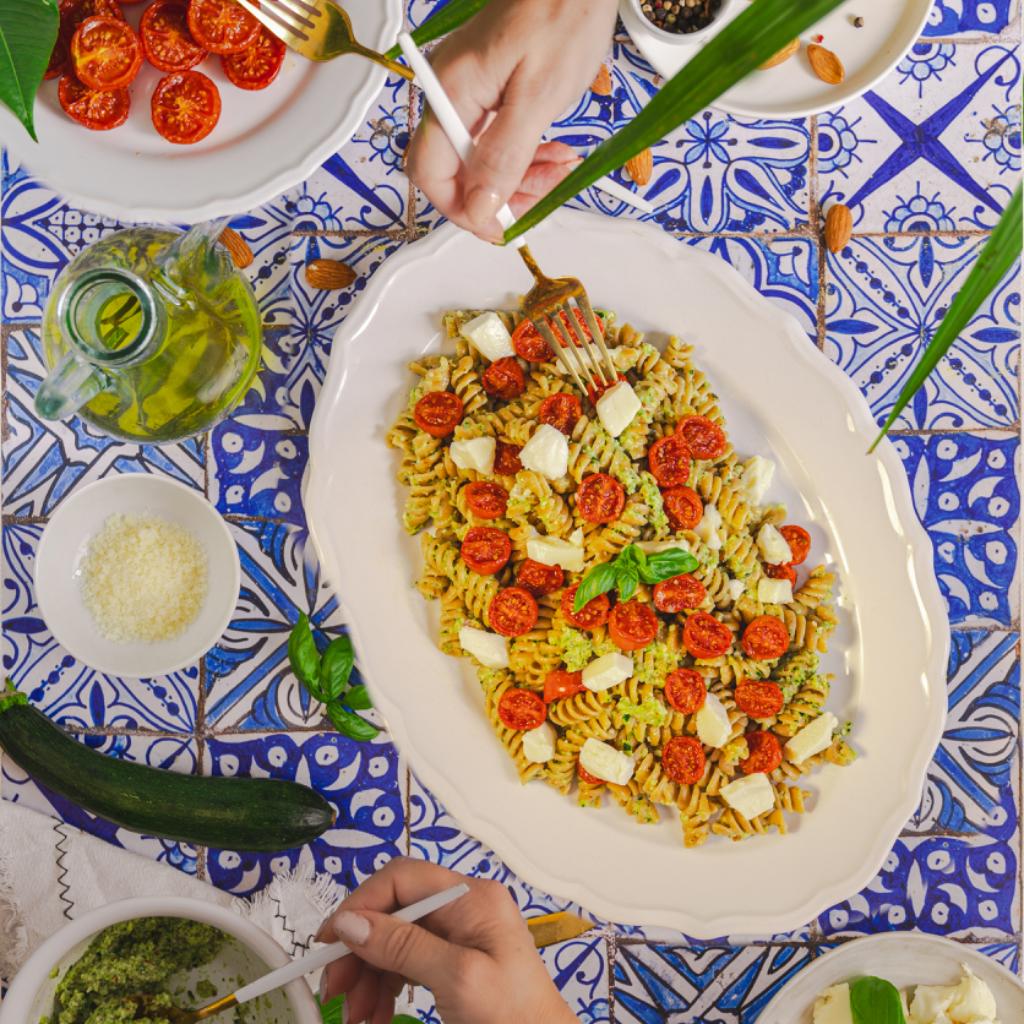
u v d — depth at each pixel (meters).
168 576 1.49
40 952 1.23
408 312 1.50
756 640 1.47
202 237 1.27
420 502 1.49
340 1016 1.34
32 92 0.87
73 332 1.18
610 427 1.42
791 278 1.60
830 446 1.54
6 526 1.55
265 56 1.27
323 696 1.52
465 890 1.23
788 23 0.35
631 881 1.52
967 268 1.60
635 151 0.40
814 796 1.54
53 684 1.55
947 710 1.59
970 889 1.60
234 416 1.56
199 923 1.42
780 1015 1.52
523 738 1.49
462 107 1.15
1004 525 1.61
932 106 1.59
